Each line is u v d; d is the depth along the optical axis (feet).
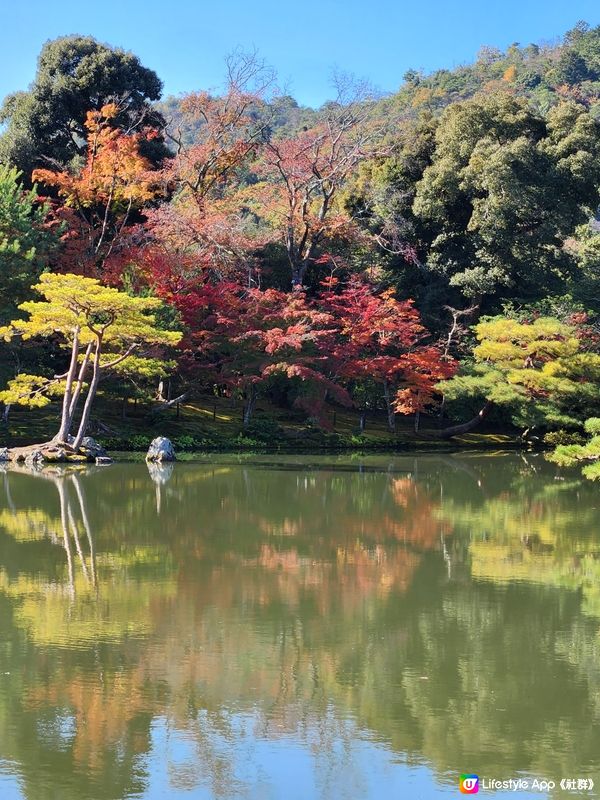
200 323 148.36
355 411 182.09
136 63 184.55
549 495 97.60
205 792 30.35
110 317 114.42
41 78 177.58
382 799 29.99
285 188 177.58
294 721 35.65
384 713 36.40
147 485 100.22
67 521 77.56
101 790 30.32
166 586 55.26
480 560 63.93
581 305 163.63
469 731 34.81
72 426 139.54
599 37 444.96
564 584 56.90
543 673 40.75
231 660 42.04
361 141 172.86
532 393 151.12
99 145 162.40
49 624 47.16
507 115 179.63
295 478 109.40
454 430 169.68
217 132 177.88
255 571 59.67
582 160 168.76
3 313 127.85
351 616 49.24
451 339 172.45
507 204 165.48
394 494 96.99
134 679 39.55
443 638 45.57
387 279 186.80
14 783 30.73
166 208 156.66
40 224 140.36
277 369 142.20
